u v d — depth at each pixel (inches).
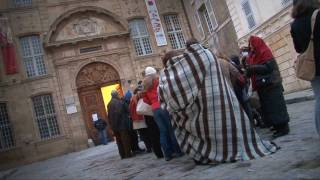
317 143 201.2
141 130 405.4
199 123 222.8
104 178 298.5
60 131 902.4
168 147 296.0
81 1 978.1
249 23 765.3
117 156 471.2
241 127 217.3
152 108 298.2
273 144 219.9
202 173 205.5
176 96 227.8
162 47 1013.8
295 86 669.9
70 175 386.9
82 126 917.8
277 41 689.0
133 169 305.4
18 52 904.9
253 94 282.5
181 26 1058.1
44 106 906.1
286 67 682.8
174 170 242.1
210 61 224.4
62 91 919.7
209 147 223.5
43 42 916.0
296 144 213.6
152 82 303.3
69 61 935.0
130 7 1013.8
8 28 897.5
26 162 861.8
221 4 863.1
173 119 238.1
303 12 163.2
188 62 226.8
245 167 190.9
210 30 971.3
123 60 974.4
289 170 163.2
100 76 962.7
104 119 949.2
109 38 970.7
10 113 871.1
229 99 220.5
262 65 252.7
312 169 155.6
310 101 456.8
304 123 286.2
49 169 541.3
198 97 222.1
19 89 887.7
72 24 952.9
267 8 688.4
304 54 162.2
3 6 913.5
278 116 255.4
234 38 837.8
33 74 914.1
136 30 1008.9
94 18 971.9
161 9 1045.2
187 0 1043.9
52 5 953.5
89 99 949.8
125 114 412.8
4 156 843.4
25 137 872.3
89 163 473.1
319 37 155.9
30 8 935.0
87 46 954.7
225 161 214.1
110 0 1002.7
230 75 281.4
